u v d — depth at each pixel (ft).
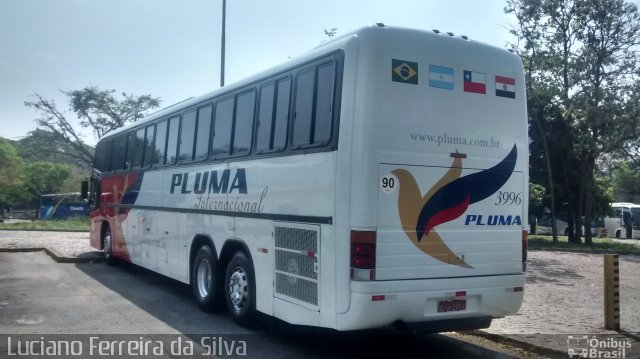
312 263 21.20
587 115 76.38
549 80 81.92
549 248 72.54
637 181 184.14
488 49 22.62
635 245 82.07
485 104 22.21
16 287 36.96
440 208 20.80
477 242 21.59
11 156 178.60
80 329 25.95
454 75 21.58
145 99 161.07
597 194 95.25
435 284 20.39
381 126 19.80
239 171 27.02
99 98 156.04
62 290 36.11
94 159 54.80
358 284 19.17
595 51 78.18
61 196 169.58
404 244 19.95
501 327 26.55
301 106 22.74
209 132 30.73
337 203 19.98
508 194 22.52
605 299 26.48
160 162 37.37
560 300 33.91
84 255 52.03
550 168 83.61
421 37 21.09
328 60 21.44
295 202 22.40
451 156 21.13
